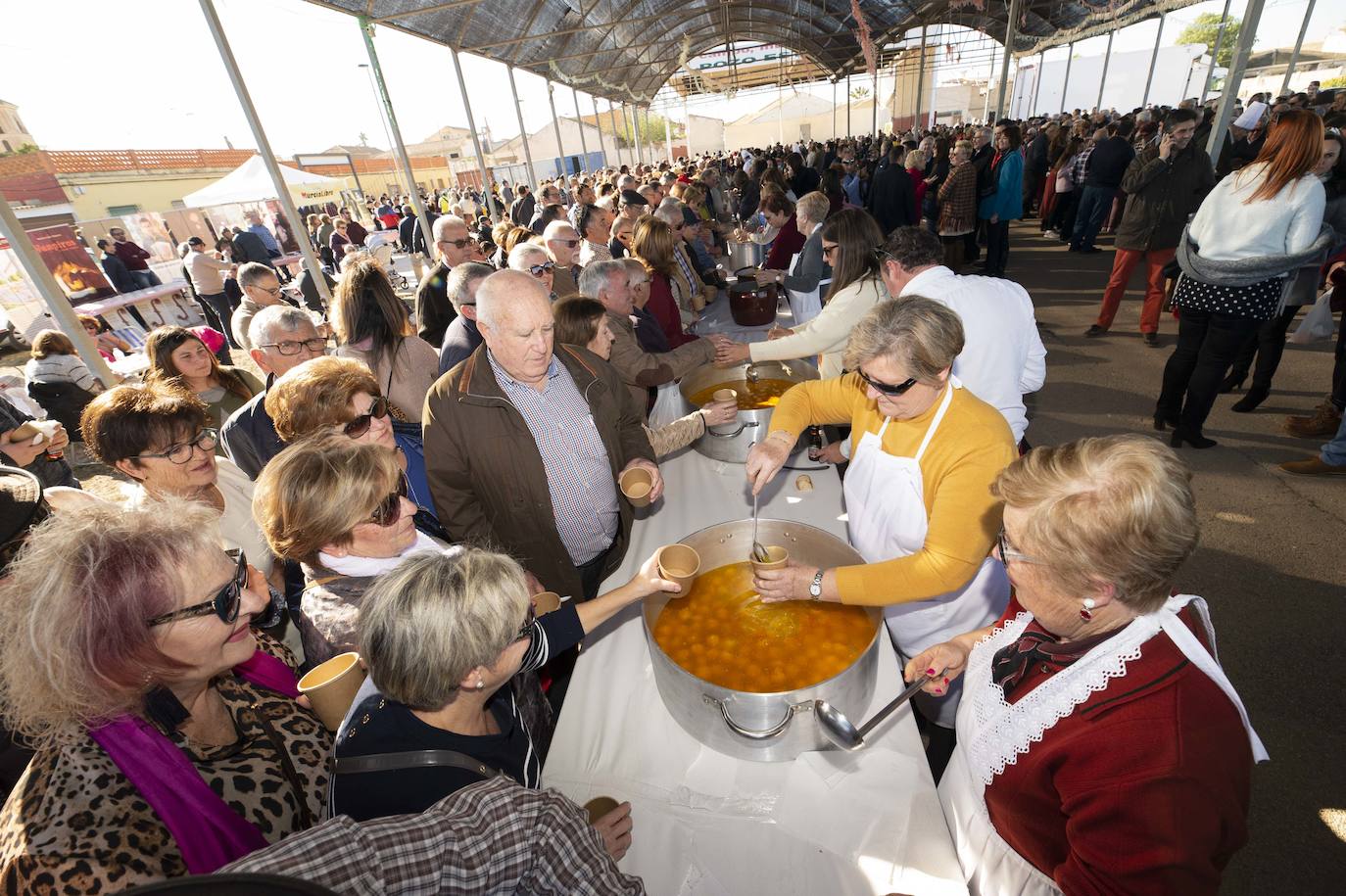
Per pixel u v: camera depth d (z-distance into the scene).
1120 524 0.67
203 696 0.96
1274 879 1.60
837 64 24.69
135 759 0.77
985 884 0.95
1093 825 0.72
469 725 0.99
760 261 5.50
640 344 2.79
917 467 1.34
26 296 8.02
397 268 11.16
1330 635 2.26
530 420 1.84
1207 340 3.25
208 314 8.27
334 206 17.00
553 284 3.43
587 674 1.40
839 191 9.78
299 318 2.29
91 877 0.67
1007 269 8.01
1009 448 1.24
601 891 0.71
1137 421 3.89
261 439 2.04
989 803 0.92
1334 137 3.26
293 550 1.20
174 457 1.62
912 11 14.41
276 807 0.91
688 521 1.96
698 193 7.32
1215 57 11.16
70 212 11.69
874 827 1.00
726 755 1.14
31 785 0.74
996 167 7.00
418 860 0.60
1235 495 3.08
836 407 1.68
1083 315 5.94
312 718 1.10
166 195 21.53
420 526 1.79
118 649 0.77
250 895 0.44
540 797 0.71
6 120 18.78
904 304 1.20
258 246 10.51
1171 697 0.70
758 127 44.56
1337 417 3.34
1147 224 4.75
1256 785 1.81
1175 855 0.66
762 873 0.96
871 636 1.22
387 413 2.07
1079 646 0.81
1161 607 0.74
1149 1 12.80
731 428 2.07
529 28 10.27
